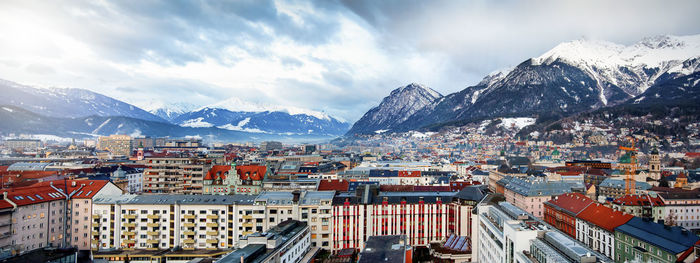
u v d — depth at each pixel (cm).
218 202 19188
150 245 18850
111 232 18888
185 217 18888
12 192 16975
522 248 11331
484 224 15288
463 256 17025
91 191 19550
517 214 13238
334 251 19000
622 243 15200
